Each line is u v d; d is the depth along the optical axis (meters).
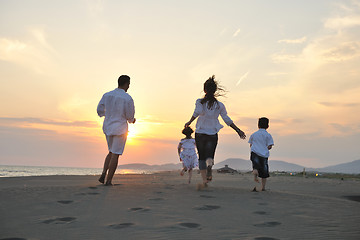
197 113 5.24
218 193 4.31
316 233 2.31
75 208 3.00
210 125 5.29
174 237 2.10
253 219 2.74
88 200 3.38
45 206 3.05
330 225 2.59
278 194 4.59
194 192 4.29
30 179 7.38
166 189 4.48
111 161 4.94
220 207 3.23
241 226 2.46
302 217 2.90
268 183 9.40
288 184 9.17
